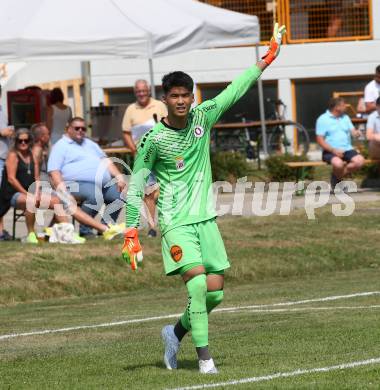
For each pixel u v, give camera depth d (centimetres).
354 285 3412
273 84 7375
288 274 3825
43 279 3525
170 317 2803
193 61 7344
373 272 3797
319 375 1825
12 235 4272
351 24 7275
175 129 2019
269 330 2456
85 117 6519
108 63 7369
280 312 2817
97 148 4269
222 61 7319
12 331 2638
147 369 2009
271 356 2088
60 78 7556
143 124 4747
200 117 2044
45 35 4666
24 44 4638
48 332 2594
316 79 7325
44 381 1906
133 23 4781
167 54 4838
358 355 2034
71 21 4747
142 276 3684
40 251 3725
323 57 7262
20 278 3497
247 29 5253
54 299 3447
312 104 7350
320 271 3884
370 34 7250
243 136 6838
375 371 1842
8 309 3206
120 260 3753
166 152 2016
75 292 3522
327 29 7288
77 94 7231
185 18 4966
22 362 2142
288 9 7231
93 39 4694
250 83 2153
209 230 2022
